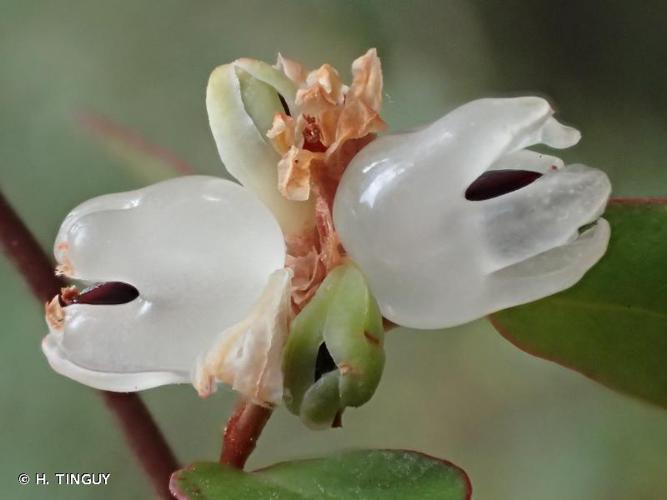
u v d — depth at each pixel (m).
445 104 0.08
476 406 0.09
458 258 0.05
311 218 0.05
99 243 0.05
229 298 0.05
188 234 0.05
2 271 0.09
